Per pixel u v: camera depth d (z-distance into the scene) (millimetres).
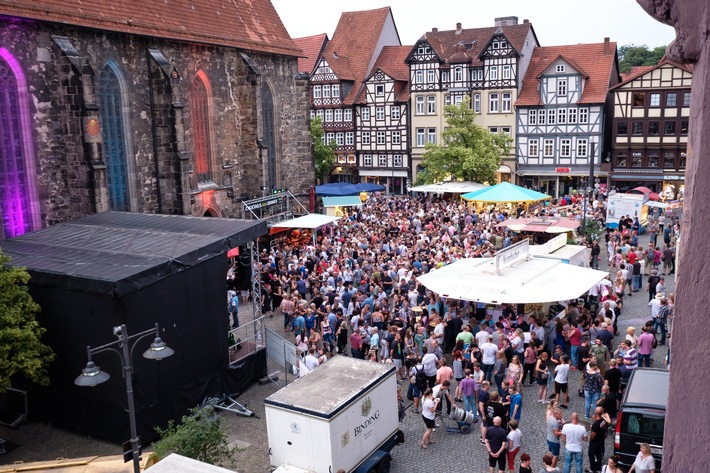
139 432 19906
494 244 39125
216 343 22734
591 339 22766
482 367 21484
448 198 60750
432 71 71688
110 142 36031
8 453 19578
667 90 62250
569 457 15453
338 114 77438
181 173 38719
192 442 15594
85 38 34031
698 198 2021
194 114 42500
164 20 39656
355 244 36844
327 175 79250
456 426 19375
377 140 76188
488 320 23234
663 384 15766
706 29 2006
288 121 52250
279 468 15367
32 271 20250
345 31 81688
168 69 37750
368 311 25703
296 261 34406
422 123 73250
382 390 16781
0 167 30203
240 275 29797
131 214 28578
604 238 46156
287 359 24656
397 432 17578
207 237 23156
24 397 21609
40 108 31656
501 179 70812
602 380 18828
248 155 47094
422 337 22812
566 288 22922
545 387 20516
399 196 71562
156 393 20453
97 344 19828
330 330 25422
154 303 20297
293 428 15281
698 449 2035
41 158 31844
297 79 52969
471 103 70750
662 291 26656
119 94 36469
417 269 31516
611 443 17828
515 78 68062
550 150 68062
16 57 30422
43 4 31531
